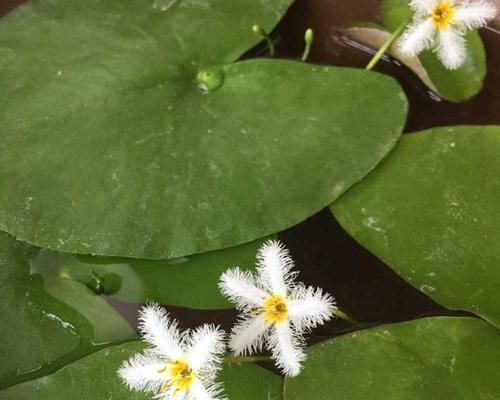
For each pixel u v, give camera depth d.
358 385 0.27
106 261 0.29
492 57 0.31
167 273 0.29
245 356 0.28
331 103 0.29
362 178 0.29
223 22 0.31
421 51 0.30
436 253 0.28
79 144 0.29
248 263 0.29
